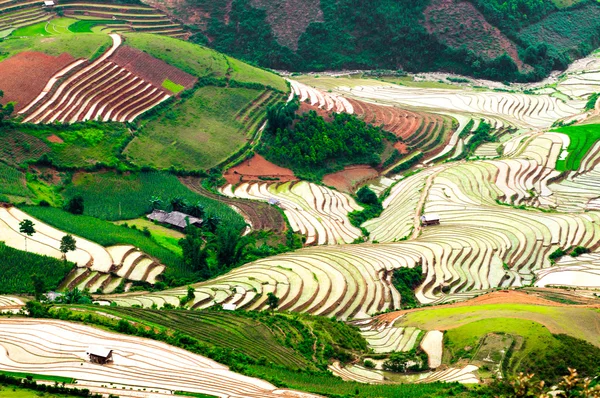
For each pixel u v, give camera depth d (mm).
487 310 104438
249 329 101625
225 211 150750
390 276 124438
